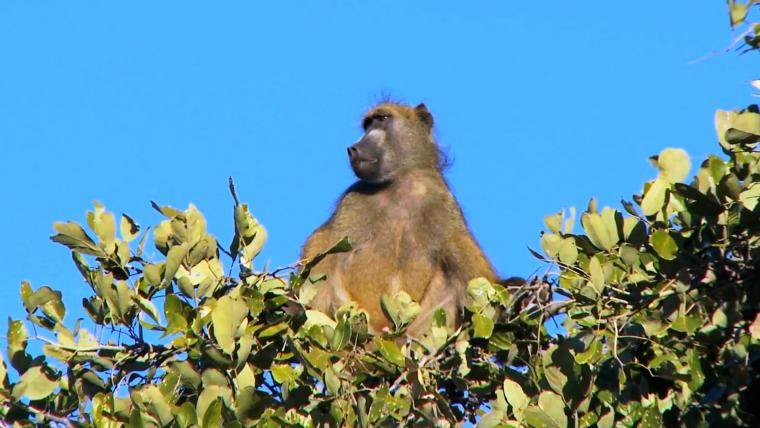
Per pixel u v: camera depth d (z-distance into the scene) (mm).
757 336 15656
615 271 17516
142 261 19547
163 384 17547
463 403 19312
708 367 15836
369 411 16906
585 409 15977
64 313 18875
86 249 19188
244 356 17406
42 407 18547
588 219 17984
